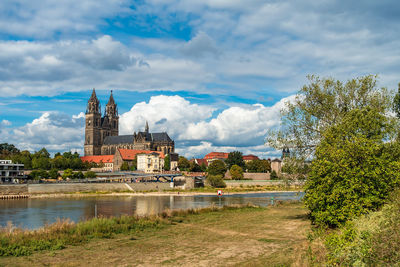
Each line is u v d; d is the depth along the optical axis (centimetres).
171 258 3334
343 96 5144
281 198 13225
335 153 3728
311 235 3597
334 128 4216
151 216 5725
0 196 13562
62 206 10650
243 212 6844
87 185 16738
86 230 4603
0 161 19225
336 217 3597
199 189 17950
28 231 4453
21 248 3656
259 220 5619
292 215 6162
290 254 3219
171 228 4962
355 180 3534
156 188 18700
